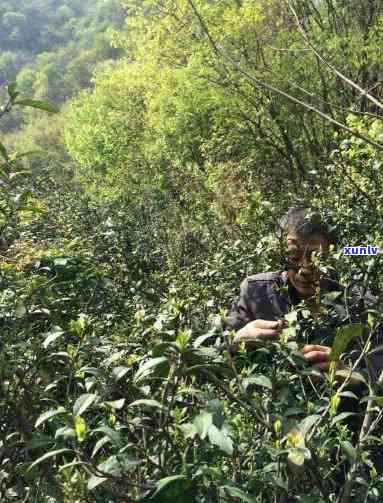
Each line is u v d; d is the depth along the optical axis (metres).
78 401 0.96
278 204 3.16
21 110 61.72
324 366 1.36
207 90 8.27
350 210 1.91
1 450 1.39
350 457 1.03
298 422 1.03
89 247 3.03
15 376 1.61
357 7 7.68
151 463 0.99
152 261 4.26
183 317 1.50
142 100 12.13
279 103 7.58
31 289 1.65
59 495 1.23
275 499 1.09
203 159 9.55
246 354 1.25
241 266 2.67
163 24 8.38
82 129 12.51
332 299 1.50
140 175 10.55
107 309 2.43
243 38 7.76
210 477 1.04
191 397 1.33
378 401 1.06
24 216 2.50
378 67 7.25
